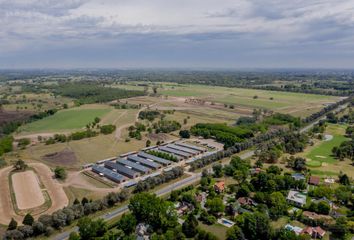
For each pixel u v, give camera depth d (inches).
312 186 6294.3
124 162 7677.2
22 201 5570.9
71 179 6683.1
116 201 5551.2
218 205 5093.5
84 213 5098.4
